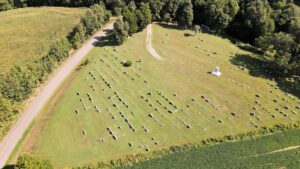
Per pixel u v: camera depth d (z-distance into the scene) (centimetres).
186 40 9031
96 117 5559
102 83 6675
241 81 6831
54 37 9031
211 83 6719
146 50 8300
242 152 4709
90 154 4706
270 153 4728
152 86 6562
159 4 9875
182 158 4591
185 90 6425
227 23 9394
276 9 10475
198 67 7444
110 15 10425
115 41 8719
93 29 9212
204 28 10281
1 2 11738
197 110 5750
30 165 3697
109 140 5000
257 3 9325
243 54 8325
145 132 5162
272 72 7300
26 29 9712
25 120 5503
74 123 5406
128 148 4819
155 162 4522
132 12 9325
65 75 7062
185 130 5219
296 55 7050
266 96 6241
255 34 9288
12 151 4778
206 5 9856
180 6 9975
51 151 4756
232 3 9462
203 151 4722
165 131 5194
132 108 5803
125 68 7312
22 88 5719
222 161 4538
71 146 4869
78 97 6181
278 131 5234
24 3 12675
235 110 5766
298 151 4803
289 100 6125
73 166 4475
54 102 6038
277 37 7325
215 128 5269
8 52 8150
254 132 5150
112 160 4553
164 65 7506
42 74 6706
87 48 8431
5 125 5284
